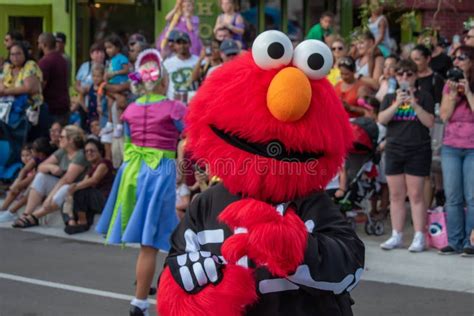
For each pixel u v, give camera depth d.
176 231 3.55
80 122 13.25
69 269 8.46
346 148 3.54
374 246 9.28
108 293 7.55
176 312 3.31
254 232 3.06
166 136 6.45
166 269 3.42
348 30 16.23
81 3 15.91
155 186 6.36
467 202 8.67
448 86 8.62
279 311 3.30
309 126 3.36
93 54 12.55
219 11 14.59
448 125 8.73
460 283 7.86
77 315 6.86
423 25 15.74
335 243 3.25
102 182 10.38
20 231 10.40
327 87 3.49
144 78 6.54
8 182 12.46
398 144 8.85
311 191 3.43
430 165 8.93
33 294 7.52
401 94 8.66
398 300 7.32
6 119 12.09
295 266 3.09
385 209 10.40
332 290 3.25
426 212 9.12
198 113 3.49
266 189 3.39
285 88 3.28
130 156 6.53
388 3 11.84
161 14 15.58
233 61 3.52
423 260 8.65
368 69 11.15
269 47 3.34
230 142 3.43
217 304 3.21
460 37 14.22
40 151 11.16
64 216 10.34
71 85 15.60
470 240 8.68
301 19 16.08
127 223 6.41
